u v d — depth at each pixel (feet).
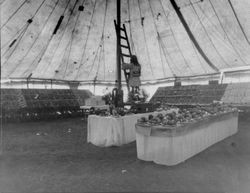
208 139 13.74
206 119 13.38
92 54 31.24
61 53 28.58
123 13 27.14
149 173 9.30
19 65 26.78
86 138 17.29
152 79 38.37
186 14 23.73
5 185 8.20
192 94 31.76
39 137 17.71
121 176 9.02
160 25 26.96
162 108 19.66
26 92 29.78
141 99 19.58
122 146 14.35
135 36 29.84
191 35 25.88
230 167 9.86
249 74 27.78
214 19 22.16
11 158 11.76
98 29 28.07
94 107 30.01
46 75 32.04
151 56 32.37
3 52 23.27
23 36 23.11
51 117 30.37
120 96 17.31
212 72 31.83
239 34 21.94
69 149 13.74
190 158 11.37
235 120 18.62
